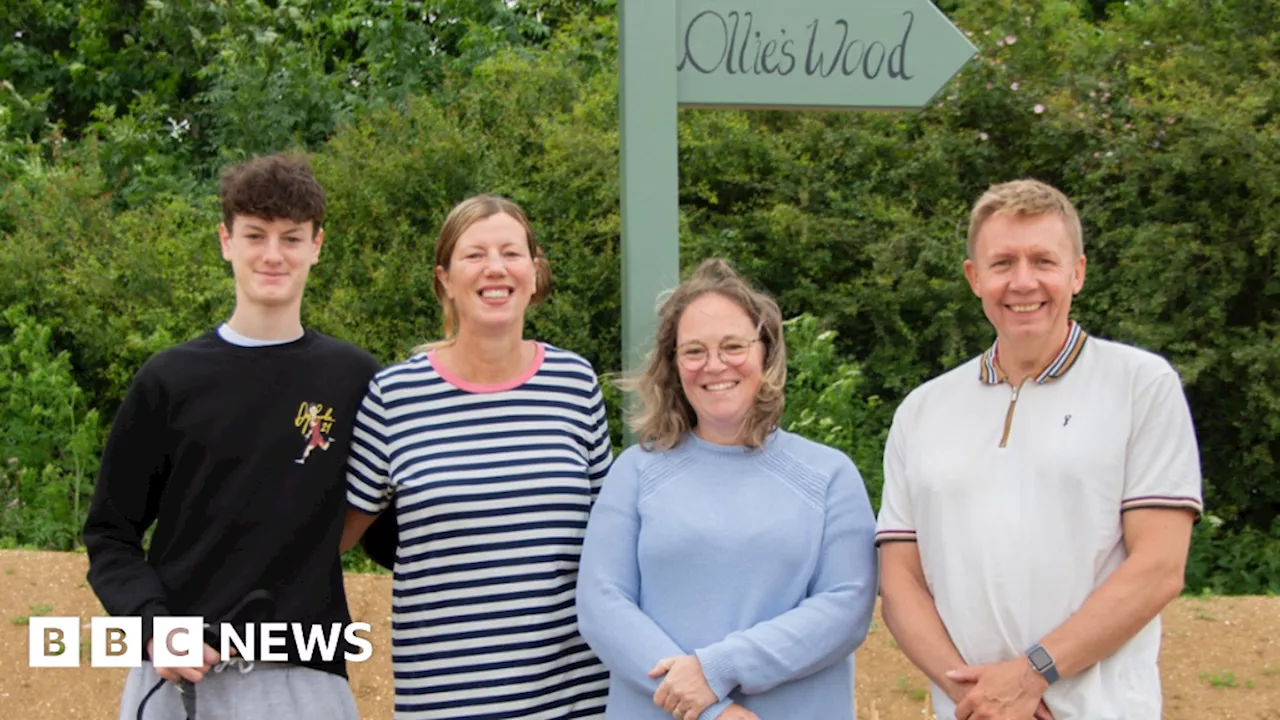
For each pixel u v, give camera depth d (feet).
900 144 26.68
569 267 24.67
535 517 9.02
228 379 8.86
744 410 8.84
